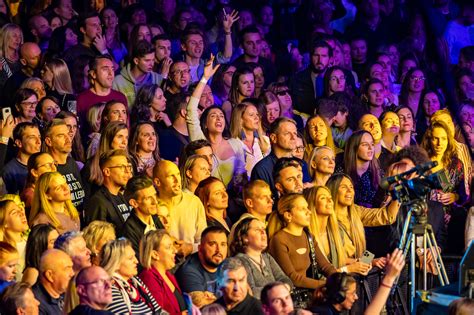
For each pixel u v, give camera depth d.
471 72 22.42
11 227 13.31
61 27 19.16
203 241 13.52
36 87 16.95
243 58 21.11
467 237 16.09
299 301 14.20
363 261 14.87
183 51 20.22
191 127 17.41
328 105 19.28
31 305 11.23
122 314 12.08
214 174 17.12
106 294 11.20
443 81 23.06
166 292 12.86
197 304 13.14
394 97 21.78
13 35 18.12
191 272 13.46
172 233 14.61
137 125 16.17
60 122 15.16
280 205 14.66
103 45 19.20
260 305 12.63
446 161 18.33
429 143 18.39
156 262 12.96
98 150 15.37
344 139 19.45
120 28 20.41
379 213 16.20
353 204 15.80
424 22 23.56
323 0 22.81
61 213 14.00
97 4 20.56
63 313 11.48
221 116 17.28
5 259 12.20
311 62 20.97
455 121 19.92
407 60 22.92
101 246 13.05
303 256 14.59
